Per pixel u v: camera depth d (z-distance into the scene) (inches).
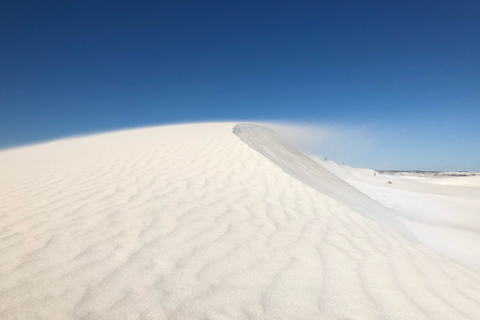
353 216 148.9
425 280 84.4
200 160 232.8
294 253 97.8
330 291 75.4
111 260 88.7
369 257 98.8
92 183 181.5
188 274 81.1
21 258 90.3
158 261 88.4
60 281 77.3
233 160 232.5
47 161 270.1
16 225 119.1
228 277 80.3
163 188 169.2
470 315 67.3
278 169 214.1
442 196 512.7
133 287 74.5
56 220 123.4
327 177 335.0
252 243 103.8
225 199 154.3
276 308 67.3
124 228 114.0
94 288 74.0
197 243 101.7
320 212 147.8
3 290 73.3
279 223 126.6
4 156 375.2
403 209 325.4
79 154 289.9
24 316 63.6
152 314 64.2
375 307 69.2
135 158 244.2
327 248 103.9
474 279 86.8
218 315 64.2
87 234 108.4
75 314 64.2
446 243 169.5
